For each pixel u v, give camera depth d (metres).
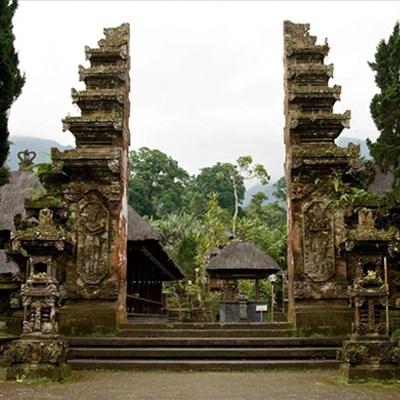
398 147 14.31
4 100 14.50
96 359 12.53
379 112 15.01
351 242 10.77
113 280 14.31
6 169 15.03
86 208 14.65
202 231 51.91
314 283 14.27
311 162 14.53
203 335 13.48
